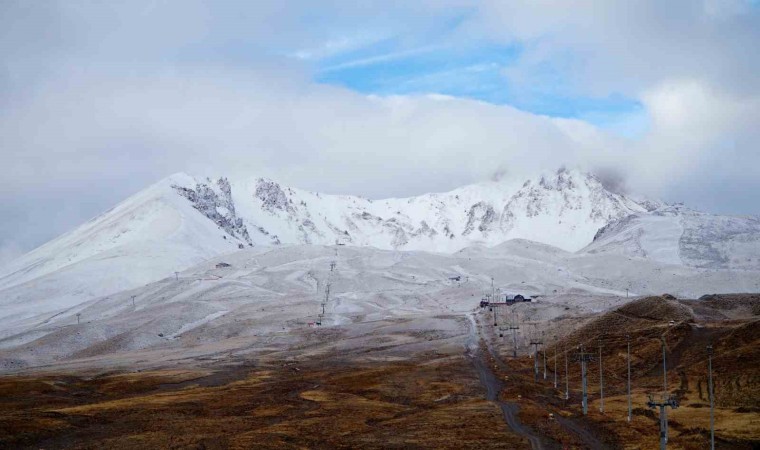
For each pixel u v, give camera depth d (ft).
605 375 558.56
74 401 570.05
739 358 492.54
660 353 563.89
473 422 421.59
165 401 538.06
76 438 413.80
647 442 346.74
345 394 563.89
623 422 395.96
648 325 652.07
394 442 374.22
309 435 402.72
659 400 439.63
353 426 427.33
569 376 578.25
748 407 408.26
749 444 331.98
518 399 499.10
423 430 404.57
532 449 346.33
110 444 392.06
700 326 609.01
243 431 421.59
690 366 515.09
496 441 366.43
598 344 630.33
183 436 407.03
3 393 603.67
